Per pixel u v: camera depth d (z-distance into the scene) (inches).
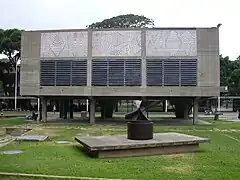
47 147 570.3
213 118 1697.8
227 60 2834.6
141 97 1253.1
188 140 544.4
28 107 2613.2
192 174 384.2
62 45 1258.6
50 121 1421.0
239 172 396.5
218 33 1214.9
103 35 1240.8
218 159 482.9
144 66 1220.5
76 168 407.2
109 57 1232.2
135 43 1228.5
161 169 408.8
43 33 1274.6
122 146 490.3
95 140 539.8
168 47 1221.1
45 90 1264.8
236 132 970.7
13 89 2689.5
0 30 2516.0
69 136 843.4
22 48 1284.4
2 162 439.5
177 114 1716.3
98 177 364.2
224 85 2755.9
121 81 1225.4
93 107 1309.1
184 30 1222.3
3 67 2586.1
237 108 2610.7
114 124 1270.9
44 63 1270.9
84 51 1245.1
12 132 976.3
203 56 1214.3
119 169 404.8
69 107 1829.5
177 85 1213.1
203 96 1210.6
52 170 394.0
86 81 1240.8
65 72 1254.3
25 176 367.6
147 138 548.1
